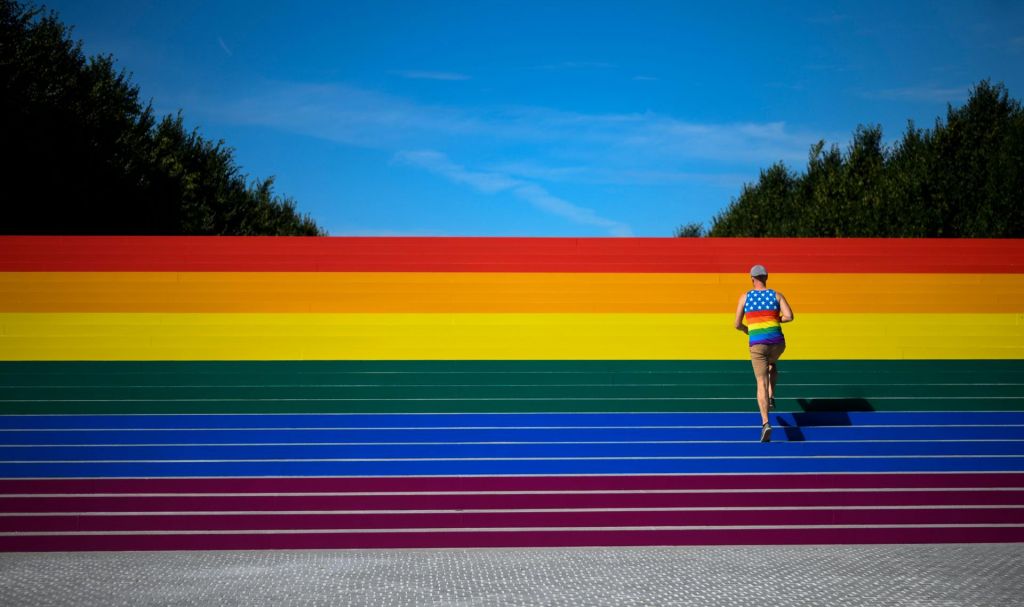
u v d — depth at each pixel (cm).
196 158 3484
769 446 816
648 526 736
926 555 673
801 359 959
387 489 767
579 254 1018
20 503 741
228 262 1000
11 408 858
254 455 806
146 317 967
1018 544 715
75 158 2402
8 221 2316
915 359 961
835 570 622
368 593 561
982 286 1003
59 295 971
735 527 727
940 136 2720
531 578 601
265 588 575
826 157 3625
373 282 999
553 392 905
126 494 755
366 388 898
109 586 582
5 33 2252
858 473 779
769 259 1017
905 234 2664
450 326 978
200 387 890
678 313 1001
